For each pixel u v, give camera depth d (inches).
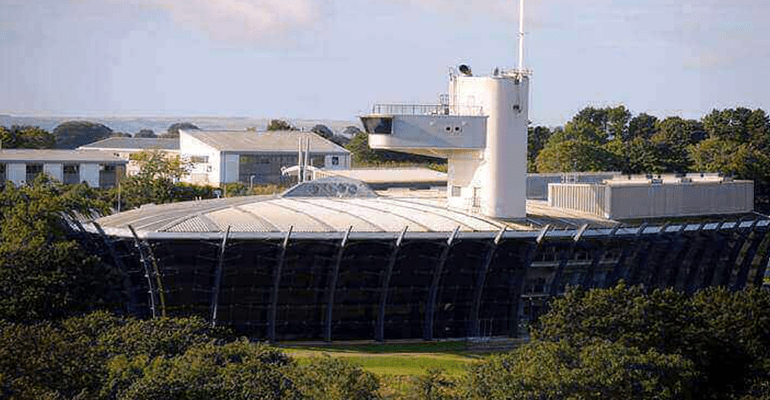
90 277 5876.0
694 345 5393.7
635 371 4704.7
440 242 6619.1
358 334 6727.4
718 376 5472.4
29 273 5679.1
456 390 4761.3
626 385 4623.5
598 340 5123.0
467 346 6638.8
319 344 6555.1
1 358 4318.4
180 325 5206.7
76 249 5999.0
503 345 6697.8
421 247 6614.2
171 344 4963.1
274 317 6555.1
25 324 5319.9
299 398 4343.0
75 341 4734.3
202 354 4690.0
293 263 6505.9
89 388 4365.2
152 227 6471.5
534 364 4645.7
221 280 6471.5
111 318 5280.5
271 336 6560.0
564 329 5398.6
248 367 4534.9
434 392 4756.4
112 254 6579.7
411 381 4975.4
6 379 4160.9
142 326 5108.3
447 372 5802.2
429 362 6028.5
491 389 4611.2
